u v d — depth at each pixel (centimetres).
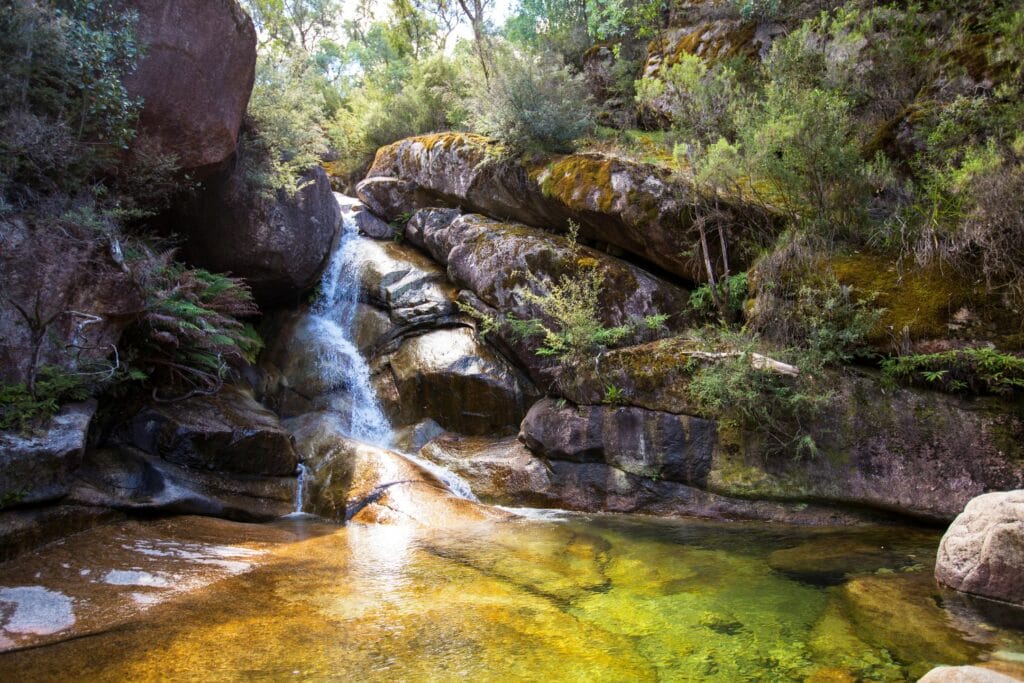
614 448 786
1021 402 629
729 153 806
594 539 629
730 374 715
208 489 690
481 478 840
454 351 993
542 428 836
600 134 1158
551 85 1097
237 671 347
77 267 627
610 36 1476
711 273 830
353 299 1161
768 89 867
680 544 610
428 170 1253
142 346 757
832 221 770
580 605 452
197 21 793
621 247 959
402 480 759
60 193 655
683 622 420
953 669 308
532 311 931
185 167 814
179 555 541
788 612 435
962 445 638
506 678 342
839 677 344
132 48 700
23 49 605
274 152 1000
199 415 752
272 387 1023
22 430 529
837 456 686
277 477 771
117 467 643
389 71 1853
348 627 409
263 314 1159
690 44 1238
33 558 493
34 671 344
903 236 719
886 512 663
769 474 711
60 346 603
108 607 432
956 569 471
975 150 696
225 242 992
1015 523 444
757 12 1159
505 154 1068
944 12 901
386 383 1027
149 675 341
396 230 1323
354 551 583
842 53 928
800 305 729
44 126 617
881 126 833
